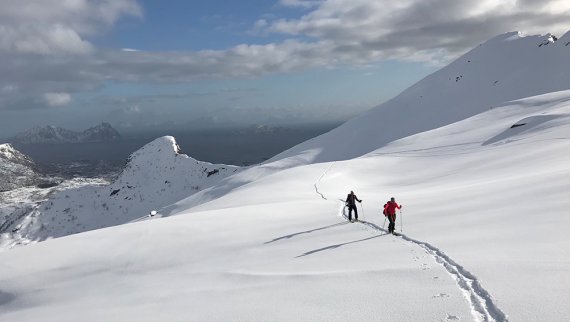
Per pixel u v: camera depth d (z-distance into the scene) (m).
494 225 16.41
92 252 24.36
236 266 17.03
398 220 21.78
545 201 18.47
